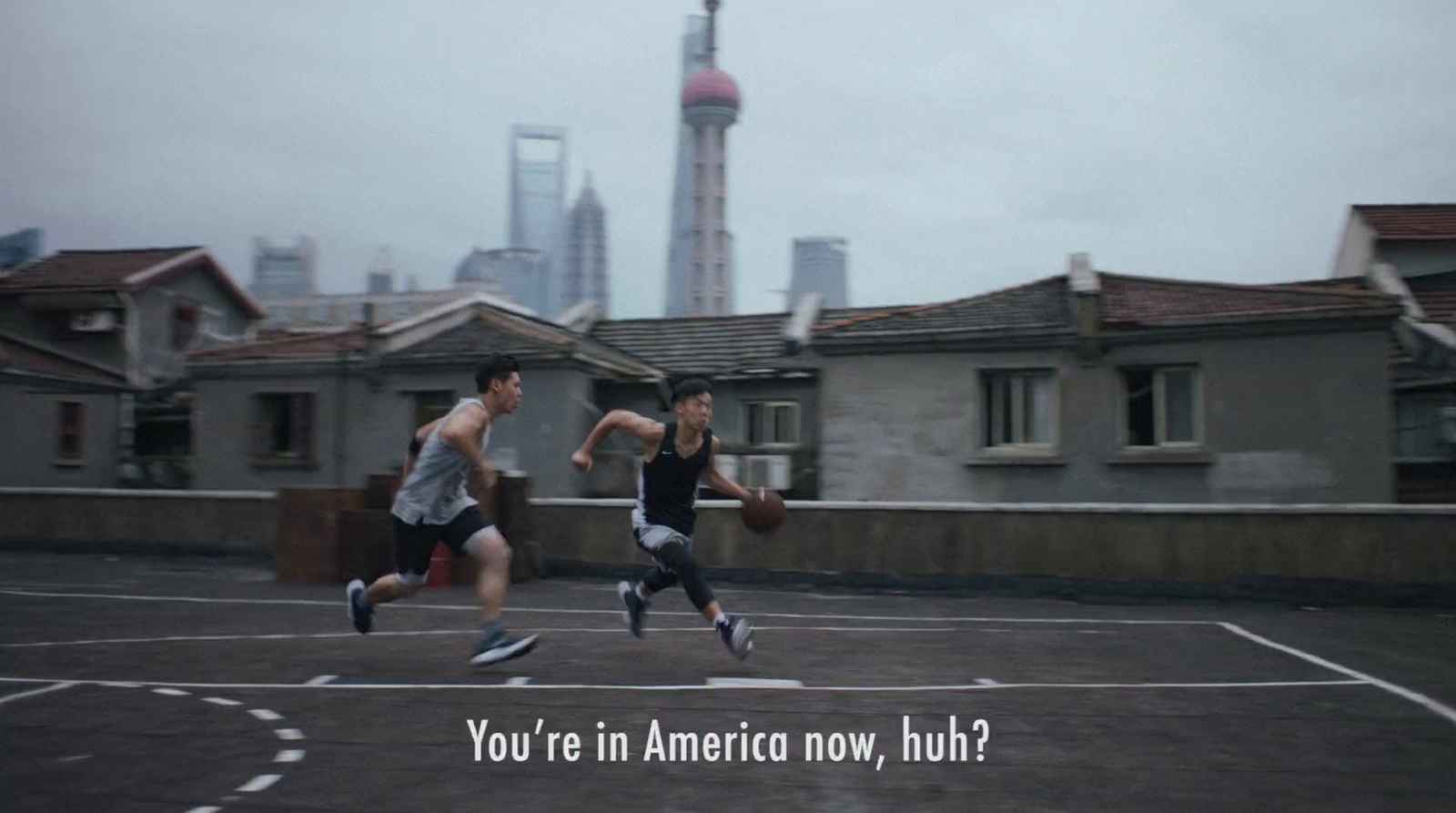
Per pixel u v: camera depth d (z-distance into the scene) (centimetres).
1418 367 1905
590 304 2797
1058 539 1294
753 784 452
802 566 1384
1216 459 1702
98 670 703
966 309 1944
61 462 2780
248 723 551
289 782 449
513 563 1411
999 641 891
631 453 2278
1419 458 1922
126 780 450
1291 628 1010
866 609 1178
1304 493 1662
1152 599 1253
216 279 3291
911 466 1853
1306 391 1669
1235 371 1702
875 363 1884
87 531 1825
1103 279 1980
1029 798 436
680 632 923
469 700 605
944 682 681
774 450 2189
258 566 1652
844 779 460
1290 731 552
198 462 2438
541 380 2230
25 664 729
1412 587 1178
